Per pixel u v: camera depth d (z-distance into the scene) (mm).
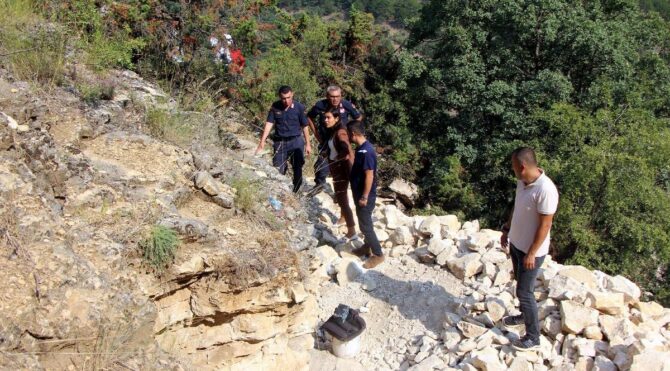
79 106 4832
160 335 3615
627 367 4086
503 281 5312
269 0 11469
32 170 3604
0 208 3166
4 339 2666
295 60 15453
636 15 18297
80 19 6586
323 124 6762
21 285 2902
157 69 8742
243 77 11117
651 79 17094
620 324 4473
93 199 3707
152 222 3691
